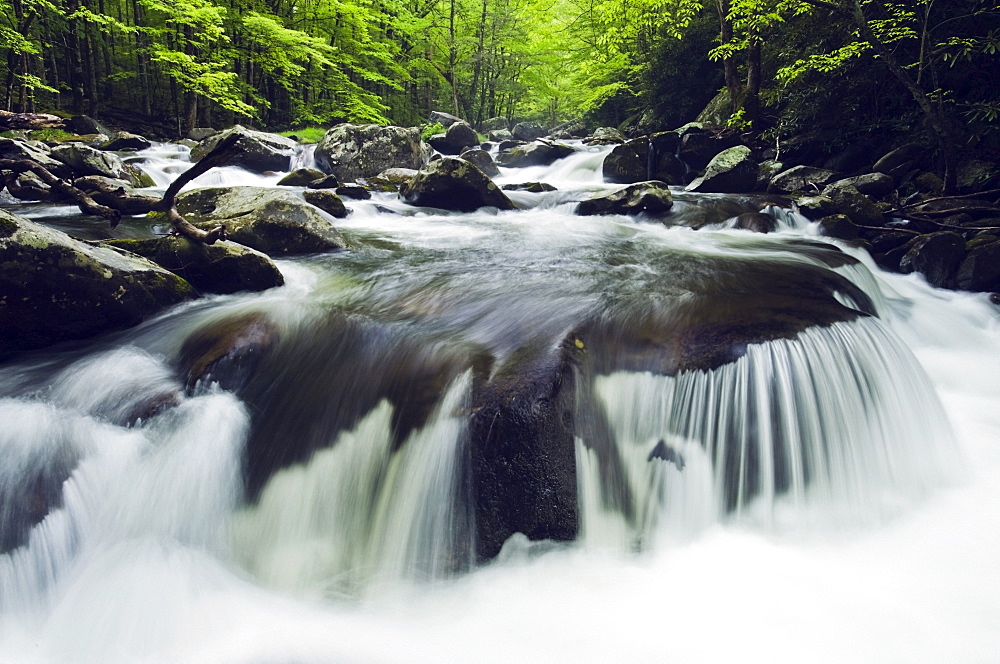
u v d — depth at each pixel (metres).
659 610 2.69
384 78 25.47
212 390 3.58
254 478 3.33
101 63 22.55
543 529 2.91
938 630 2.54
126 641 2.59
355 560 3.05
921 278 7.26
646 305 4.19
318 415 3.48
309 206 6.34
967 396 4.82
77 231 6.04
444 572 2.90
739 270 5.44
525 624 2.64
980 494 3.49
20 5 15.63
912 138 9.91
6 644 2.58
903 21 9.45
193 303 4.67
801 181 10.34
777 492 3.36
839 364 3.69
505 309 4.23
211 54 20.98
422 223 7.94
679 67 18.28
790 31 12.59
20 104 15.91
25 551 2.78
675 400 3.38
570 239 7.03
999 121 8.69
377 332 3.93
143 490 3.11
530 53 28.64
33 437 3.13
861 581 2.84
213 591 2.82
